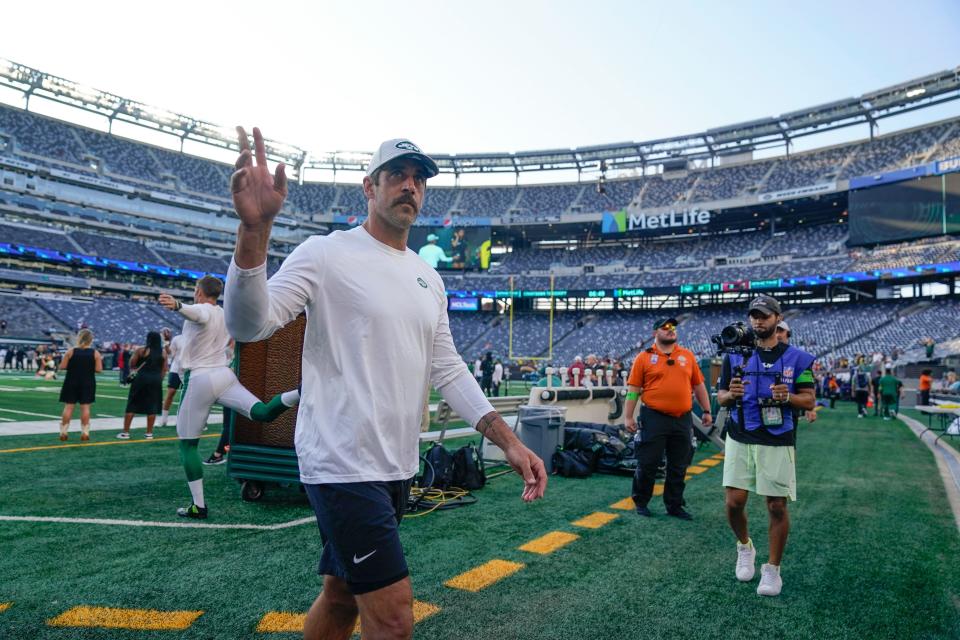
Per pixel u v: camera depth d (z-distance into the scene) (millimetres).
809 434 12797
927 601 3451
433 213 56562
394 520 1685
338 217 56375
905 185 38062
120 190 47531
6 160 42031
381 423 1701
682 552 4332
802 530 5047
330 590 1819
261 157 1414
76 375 8633
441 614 3072
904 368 27266
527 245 58688
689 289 44812
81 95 48875
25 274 40625
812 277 40531
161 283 48406
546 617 3076
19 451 7531
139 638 2693
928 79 41500
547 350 48031
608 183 55906
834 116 46281
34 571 3482
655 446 5445
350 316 1708
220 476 6625
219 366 4883
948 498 6387
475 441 9797
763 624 3084
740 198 46406
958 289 40094
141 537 4227
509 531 4766
